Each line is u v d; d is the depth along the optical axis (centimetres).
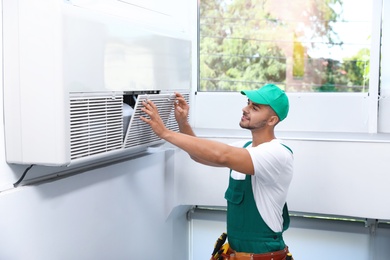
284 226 193
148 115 173
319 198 229
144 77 174
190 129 203
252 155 168
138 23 174
